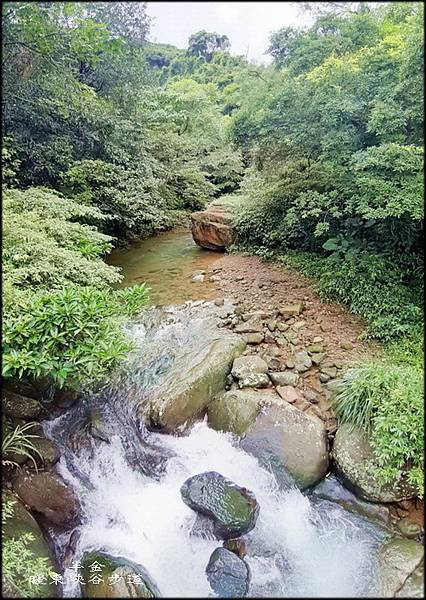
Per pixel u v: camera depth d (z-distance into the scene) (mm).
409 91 3512
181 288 5238
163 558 2301
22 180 5355
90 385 3268
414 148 3469
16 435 2451
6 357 2299
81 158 6449
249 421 2920
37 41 3639
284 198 5832
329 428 2887
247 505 2471
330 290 4559
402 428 2457
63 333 2457
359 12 3727
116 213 6691
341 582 2045
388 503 2488
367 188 3961
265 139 5137
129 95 7383
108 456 2908
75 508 2512
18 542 2004
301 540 2361
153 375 3463
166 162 9453
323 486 2672
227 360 3453
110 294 3287
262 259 6035
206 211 7059
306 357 3574
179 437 3010
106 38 3867
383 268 4328
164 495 2689
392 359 3379
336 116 4023
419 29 3104
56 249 3646
